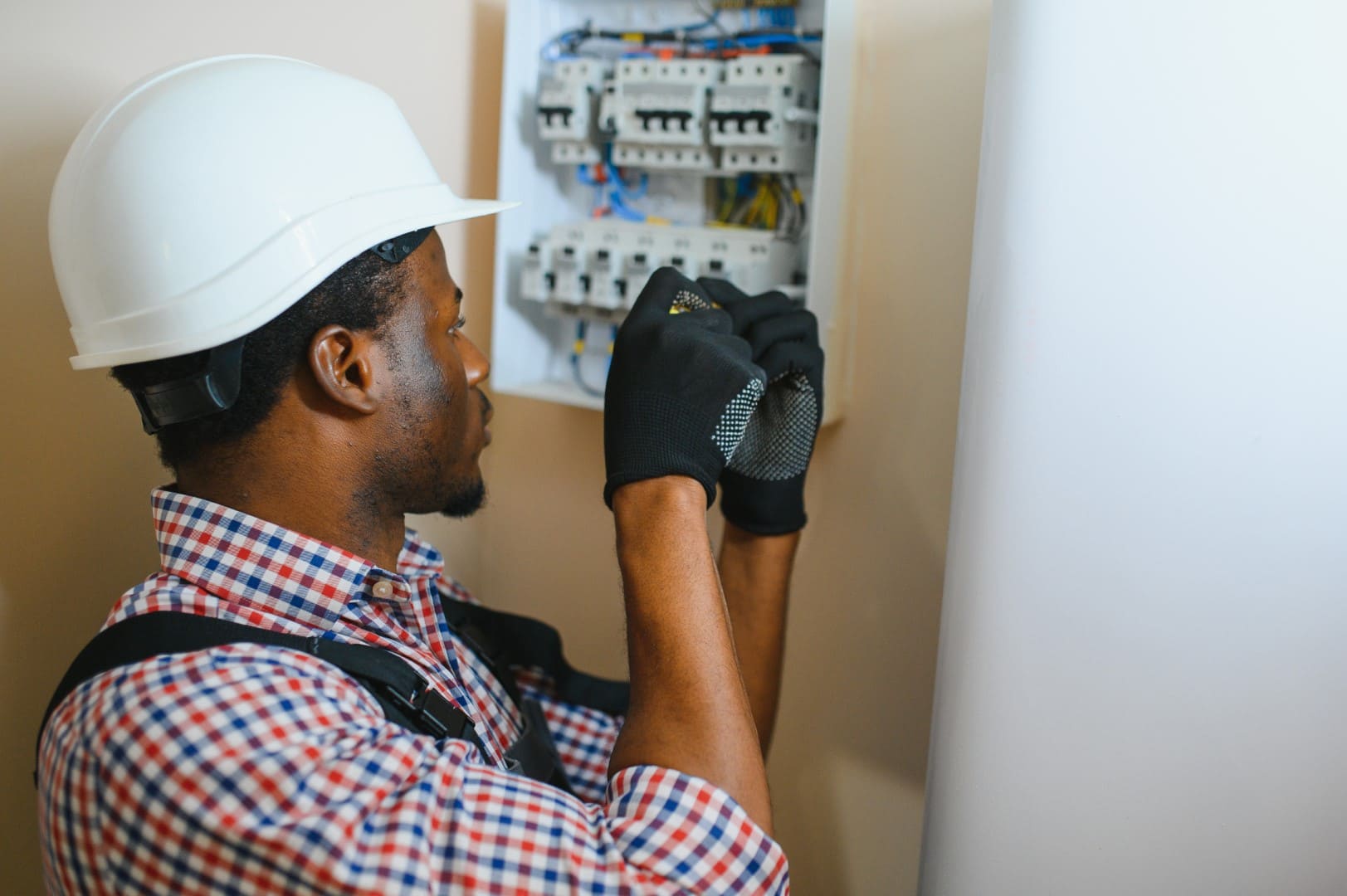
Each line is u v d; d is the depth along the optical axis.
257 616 0.68
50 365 0.86
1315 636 0.65
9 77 0.80
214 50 0.94
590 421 1.24
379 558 0.75
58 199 0.66
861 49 1.00
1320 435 0.63
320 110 0.68
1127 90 0.65
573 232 1.10
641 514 0.67
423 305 0.73
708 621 0.64
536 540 1.31
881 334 1.05
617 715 1.00
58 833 0.58
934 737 0.79
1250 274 0.63
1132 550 0.68
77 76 0.85
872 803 1.12
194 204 0.63
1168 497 0.67
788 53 1.04
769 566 0.93
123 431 0.93
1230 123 0.62
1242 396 0.64
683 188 1.11
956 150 0.98
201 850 0.54
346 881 0.52
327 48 1.03
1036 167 0.68
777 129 0.98
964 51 0.96
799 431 0.89
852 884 1.15
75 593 0.90
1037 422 0.70
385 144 0.71
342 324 0.68
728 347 0.72
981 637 0.73
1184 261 0.64
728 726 0.62
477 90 1.20
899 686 1.09
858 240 1.04
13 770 0.87
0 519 0.84
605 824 0.60
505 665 0.93
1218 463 0.65
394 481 0.73
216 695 0.57
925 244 1.01
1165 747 0.69
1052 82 0.67
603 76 1.09
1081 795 0.72
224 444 0.68
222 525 0.68
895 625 1.08
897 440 1.05
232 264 0.63
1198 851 0.69
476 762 0.65
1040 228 0.68
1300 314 0.62
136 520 0.95
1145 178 0.65
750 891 0.58
